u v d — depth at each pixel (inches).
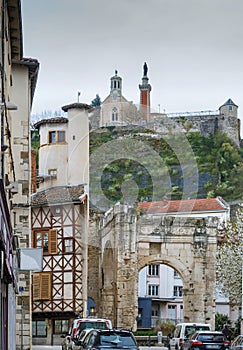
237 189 4608.8
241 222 2854.3
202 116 4913.9
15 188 1136.8
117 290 2476.6
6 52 1090.1
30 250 1258.0
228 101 5078.7
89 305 2518.5
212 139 4840.1
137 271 2504.9
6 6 1073.5
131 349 971.9
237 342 1373.0
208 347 1409.9
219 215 3619.6
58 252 2218.3
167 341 2052.2
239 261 2839.6
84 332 1198.3
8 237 1012.5
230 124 5034.5
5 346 1046.4
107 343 979.3
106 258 2474.2
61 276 2222.0
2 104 864.3
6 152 1043.3
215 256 2613.2
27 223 1483.8
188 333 1716.3
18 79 1486.2
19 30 1229.1
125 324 2497.5
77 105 2128.4
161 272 3587.6
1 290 917.8
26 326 1481.3
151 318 3484.3
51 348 1900.8
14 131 1486.2
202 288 2588.6
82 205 2057.1
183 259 2598.4
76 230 2132.1
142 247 2561.5
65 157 2101.4
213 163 4712.1
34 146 2549.2
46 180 2049.7
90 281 2501.2
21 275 1483.8
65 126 2181.3
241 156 4778.5
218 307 3528.5
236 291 2859.3
